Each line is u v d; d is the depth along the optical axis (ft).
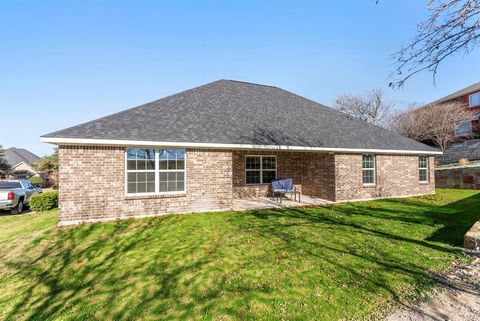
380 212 35.53
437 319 11.98
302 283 15.51
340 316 12.23
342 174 45.09
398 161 51.08
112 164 31.19
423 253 20.16
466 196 49.37
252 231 26.25
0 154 122.93
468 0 14.51
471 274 16.56
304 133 45.21
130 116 35.83
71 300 14.48
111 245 22.79
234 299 13.88
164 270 17.71
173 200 34.17
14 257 21.16
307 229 26.91
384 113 132.05
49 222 31.22
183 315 12.61
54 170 125.90
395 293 14.30
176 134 34.12
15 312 13.65
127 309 13.34
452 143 92.22
